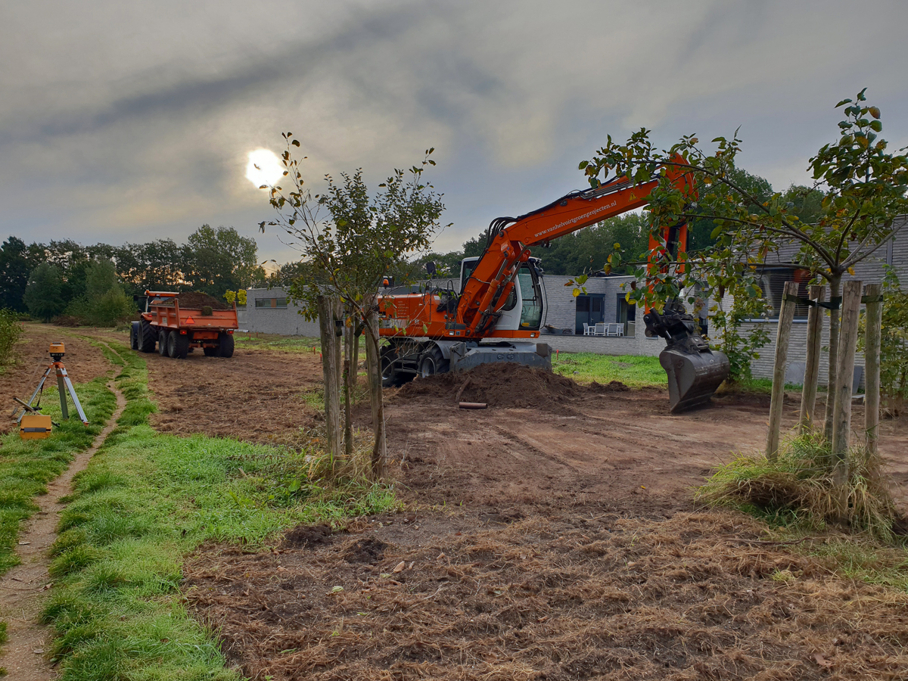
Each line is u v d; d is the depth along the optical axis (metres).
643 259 4.55
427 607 3.37
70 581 3.71
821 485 4.57
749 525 4.56
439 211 5.71
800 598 3.40
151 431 8.18
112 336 37.22
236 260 86.06
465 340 13.20
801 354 13.15
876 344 4.67
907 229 11.34
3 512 4.94
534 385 11.24
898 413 9.00
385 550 4.27
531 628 3.12
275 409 10.48
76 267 70.88
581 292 4.57
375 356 5.84
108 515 4.75
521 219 12.21
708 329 13.89
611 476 6.23
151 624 3.13
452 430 8.64
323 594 3.56
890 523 4.36
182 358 22.23
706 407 10.50
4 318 16.00
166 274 86.69
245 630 3.11
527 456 7.15
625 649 2.91
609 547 4.17
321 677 2.70
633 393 12.38
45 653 3.01
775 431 5.11
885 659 2.75
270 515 4.95
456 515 5.04
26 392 11.66
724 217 4.48
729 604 3.34
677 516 4.81
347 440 6.02
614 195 10.91
